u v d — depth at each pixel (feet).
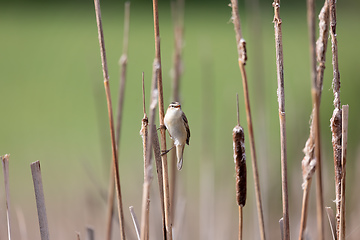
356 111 46.85
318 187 14.19
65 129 89.45
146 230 16.43
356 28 96.94
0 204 20.33
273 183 28.07
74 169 63.46
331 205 31.60
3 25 180.96
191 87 113.91
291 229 26.21
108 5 211.41
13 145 80.89
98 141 83.10
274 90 65.41
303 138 27.91
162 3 211.82
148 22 191.93
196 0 208.95
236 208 36.76
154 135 16.96
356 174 29.40
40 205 16.66
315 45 13.35
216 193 32.14
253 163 15.48
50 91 112.27
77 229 36.22
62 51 146.00
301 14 166.40
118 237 28.17
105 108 43.47
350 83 49.88
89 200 29.30
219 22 194.70
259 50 26.00
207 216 27.45
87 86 116.16
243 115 78.89
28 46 152.05
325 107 48.08
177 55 24.64
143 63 128.88
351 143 42.73
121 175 44.29
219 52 144.56
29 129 89.76
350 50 59.36
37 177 16.62
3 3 206.18
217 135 63.46
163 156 17.51
